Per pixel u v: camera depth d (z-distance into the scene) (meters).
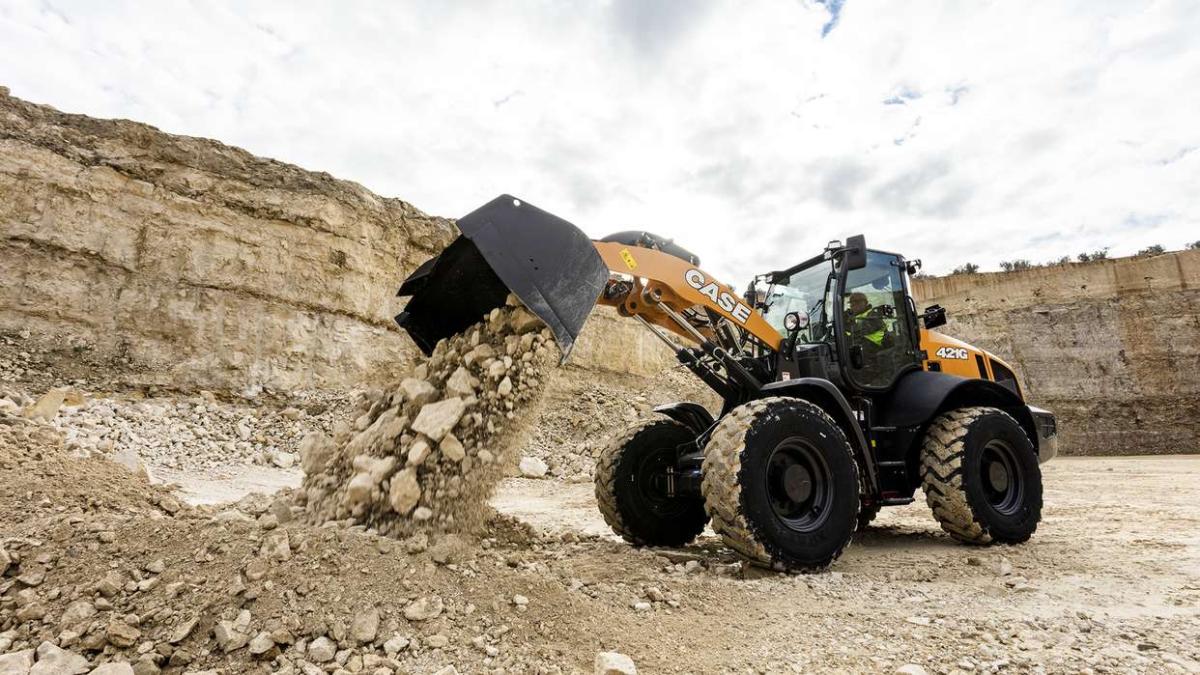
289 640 2.10
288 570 2.41
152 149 14.52
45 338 12.15
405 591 2.44
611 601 2.94
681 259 4.87
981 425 4.89
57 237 12.78
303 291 15.59
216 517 2.85
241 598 2.25
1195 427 28.61
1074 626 2.68
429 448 3.25
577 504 8.62
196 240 14.38
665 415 5.46
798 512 3.95
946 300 34.59
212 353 13.84
